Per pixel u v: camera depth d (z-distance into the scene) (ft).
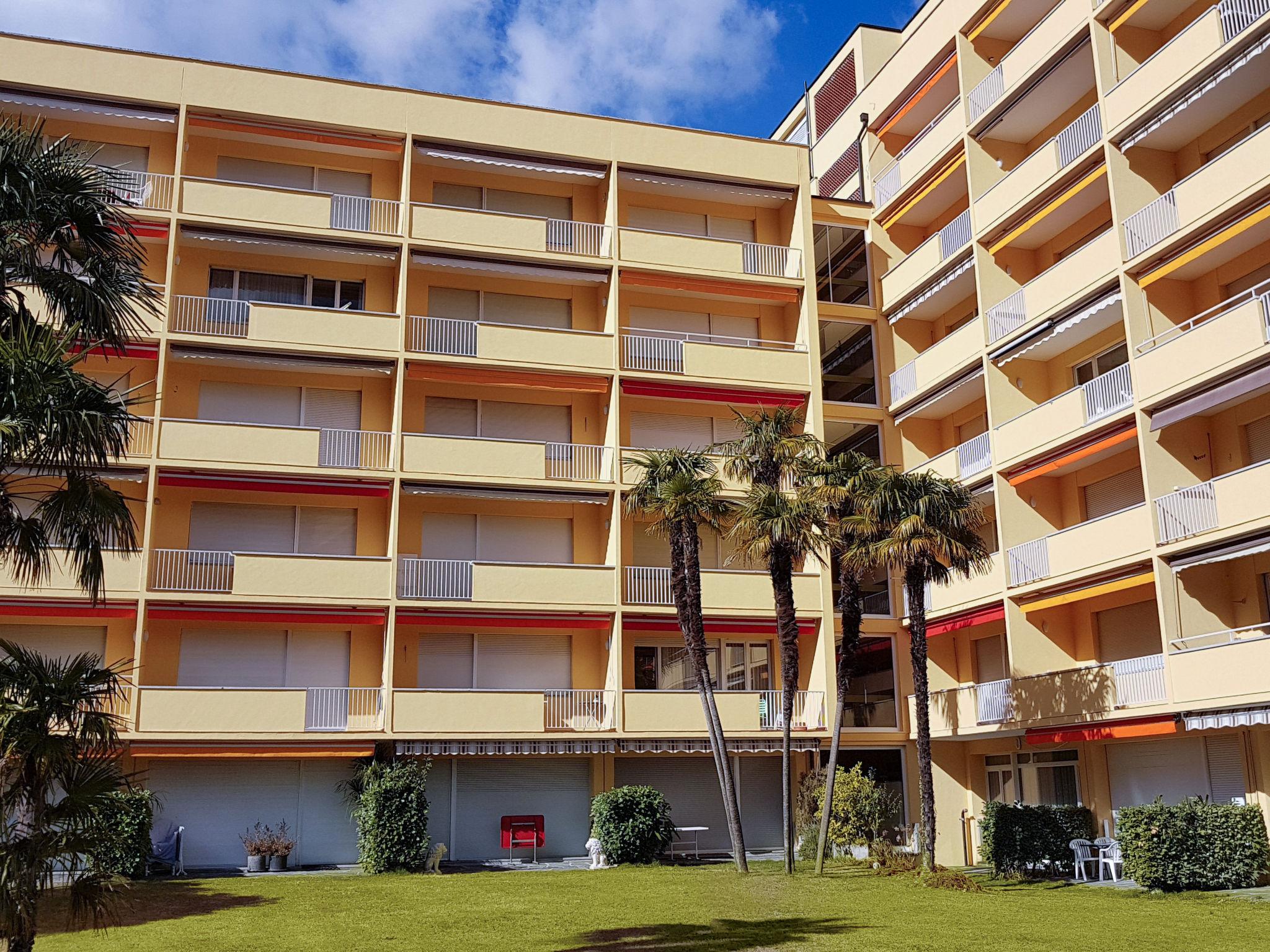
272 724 85.87
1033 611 91.09
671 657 101.91
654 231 107.04
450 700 90.02
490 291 105.19
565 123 105.91
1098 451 84.23
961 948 48.80
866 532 76.23
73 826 37.40
